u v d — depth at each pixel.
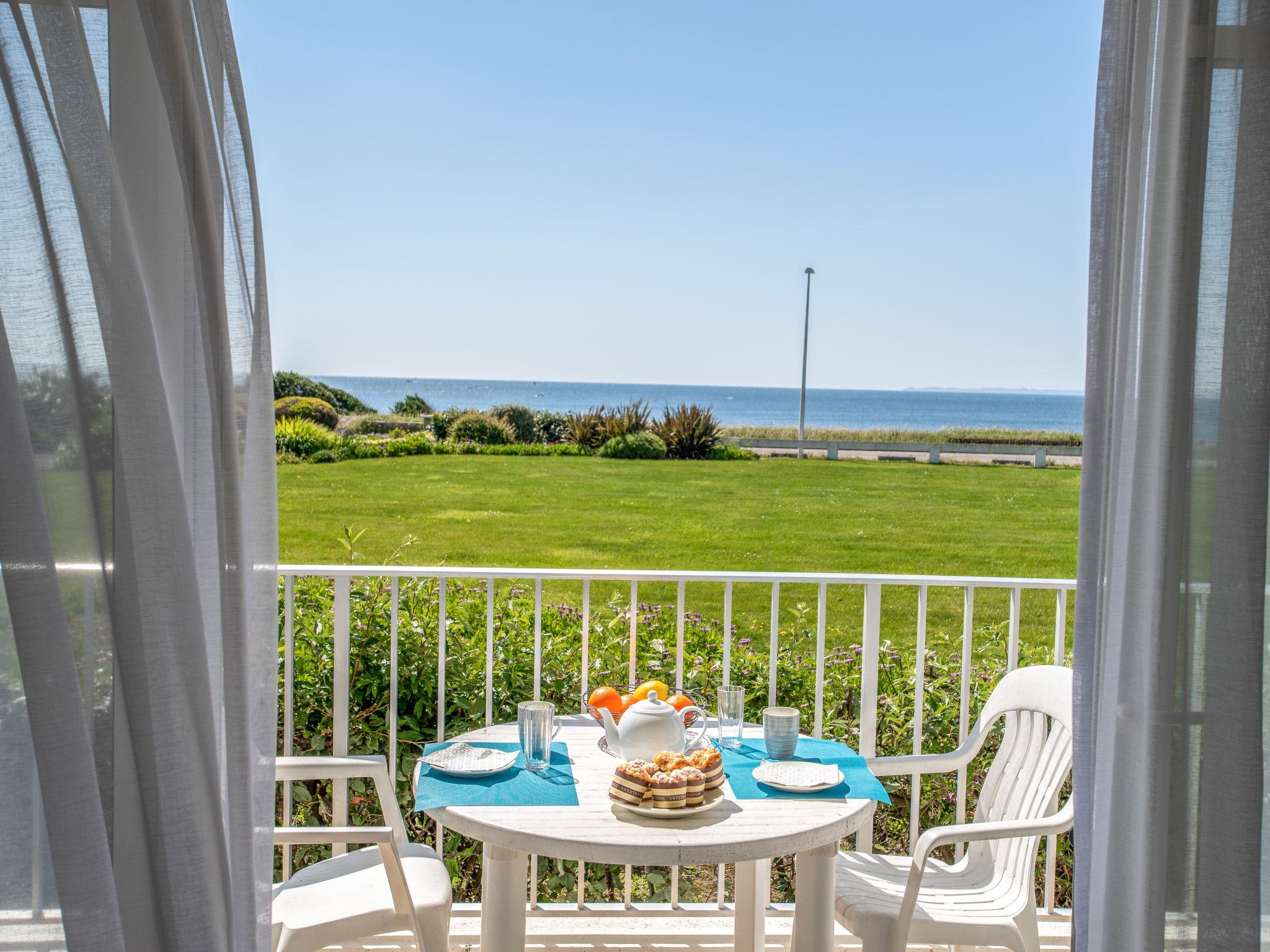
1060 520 19.05
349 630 2.61
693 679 3.77
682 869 3.30
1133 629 1.50
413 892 2.08
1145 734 1.45
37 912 1.17
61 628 1.17
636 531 17.75
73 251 1.22
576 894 3.17
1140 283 1.56
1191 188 1.43
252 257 1.47
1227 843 1.38
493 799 1.88
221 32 1.42
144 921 1.27
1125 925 1.50
